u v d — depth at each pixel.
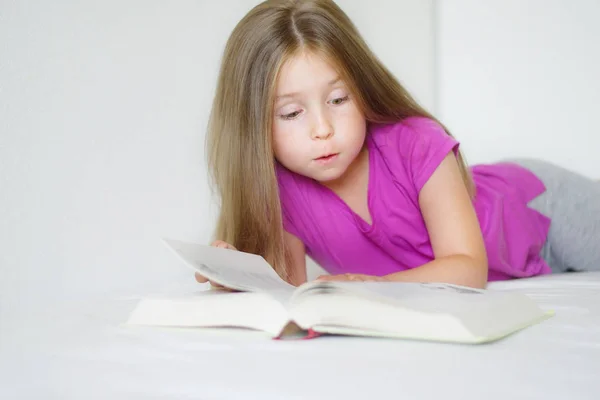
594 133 2.15
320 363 0.59
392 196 1.23
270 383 0.54
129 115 1.69
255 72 1.06
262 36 1.05
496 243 1.34
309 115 1.04
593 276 1.33
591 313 0.82
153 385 0.56
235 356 0.64
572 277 1.32
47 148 1.51
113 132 1.65
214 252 0.84
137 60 1.71
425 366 0.57
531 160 1.60
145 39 1.73
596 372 0.55
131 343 0.72
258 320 0.71
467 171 1.27
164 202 1.77
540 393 0.50
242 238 1.17
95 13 1.61
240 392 0.53
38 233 1.50
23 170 1.47
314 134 1.03
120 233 1.66
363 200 1.25
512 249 1.39
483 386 0.51
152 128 1.74
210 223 1.88
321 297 0.69
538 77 2.21
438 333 0.65
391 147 1.21
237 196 1.15
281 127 1.06
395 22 2.37
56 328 0.86
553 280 1.26
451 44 2.35
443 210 1.13
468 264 1.04
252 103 1.08
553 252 1.52
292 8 1.06
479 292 0.77
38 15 1.50
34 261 1.49
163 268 1.76
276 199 1.13
